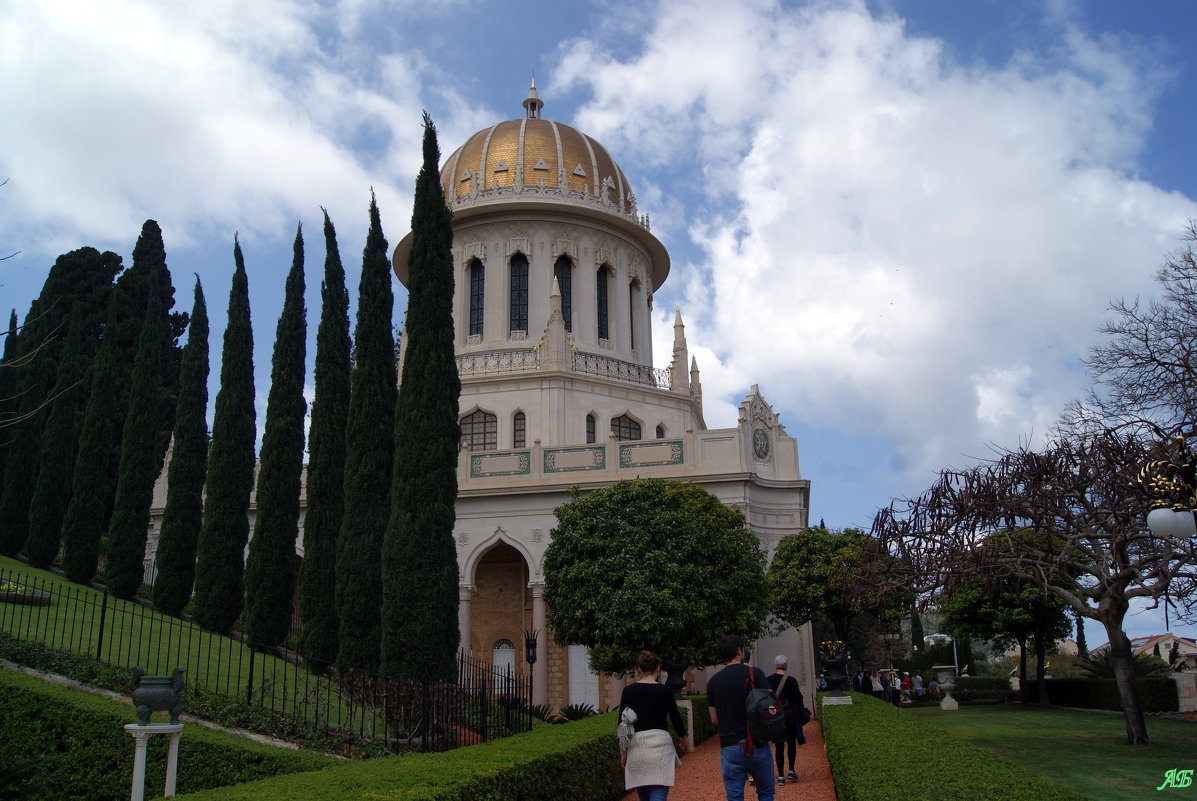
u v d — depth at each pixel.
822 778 17.44
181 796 8.66
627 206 52.72
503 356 45.81
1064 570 23.56
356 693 20.83
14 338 44.12
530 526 38.53
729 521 32.88
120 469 35.91
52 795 14.28
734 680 11.10
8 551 38.31
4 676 16.20
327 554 29.05
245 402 34.75
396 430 24.22
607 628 27.78
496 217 49.38
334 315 31.61
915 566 22.20
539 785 11.77
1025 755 18.97
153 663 21.80
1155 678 33.25
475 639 40.44
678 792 16.75
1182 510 12.38
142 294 54.91
